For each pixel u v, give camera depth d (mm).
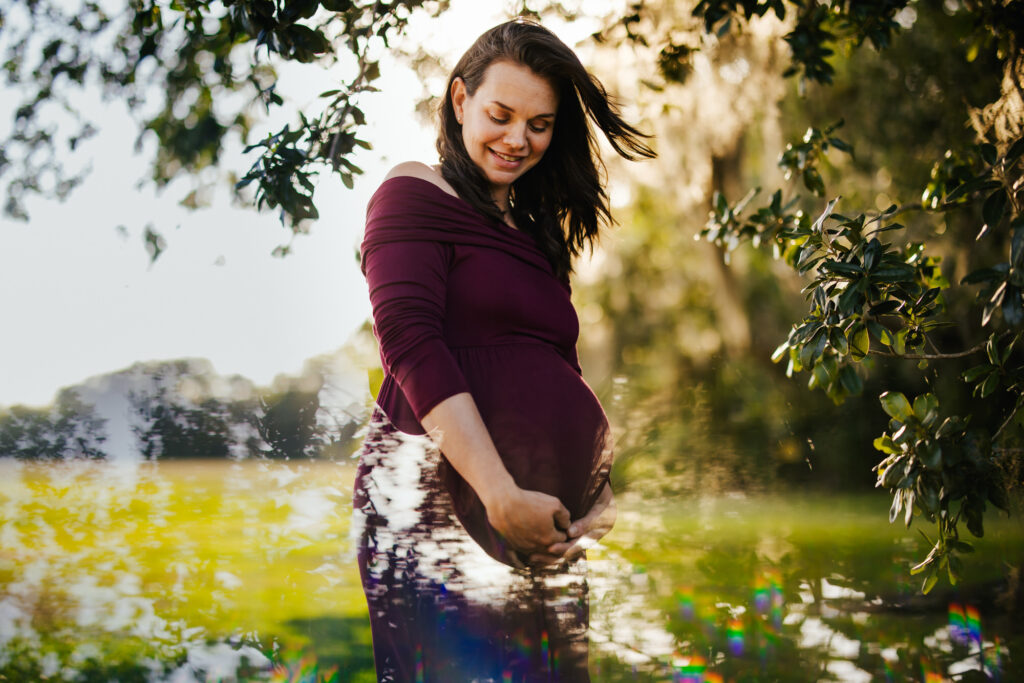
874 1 2684
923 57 5523
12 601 1891
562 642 1320
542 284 1400
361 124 2092
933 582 1869
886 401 1857
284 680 1699
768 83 6445
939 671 2090
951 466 1787
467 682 1281
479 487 1228
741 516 3500
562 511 1268
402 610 1297
